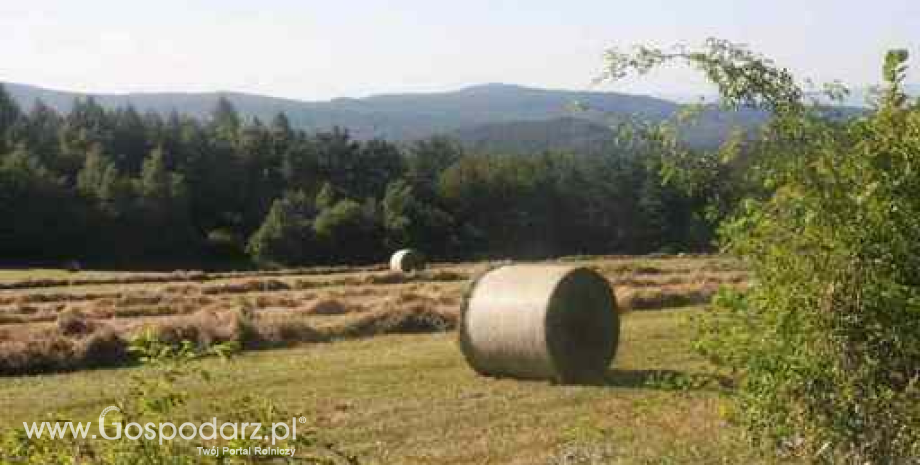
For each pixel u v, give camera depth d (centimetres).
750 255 646
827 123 634
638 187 9931
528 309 1705
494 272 1811
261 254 8712
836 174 620
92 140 10700
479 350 1753
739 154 644
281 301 3203
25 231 8081
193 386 1653
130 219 8600
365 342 2327
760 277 641
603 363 1794
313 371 1827
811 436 637
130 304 3177
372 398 1548
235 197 10144
